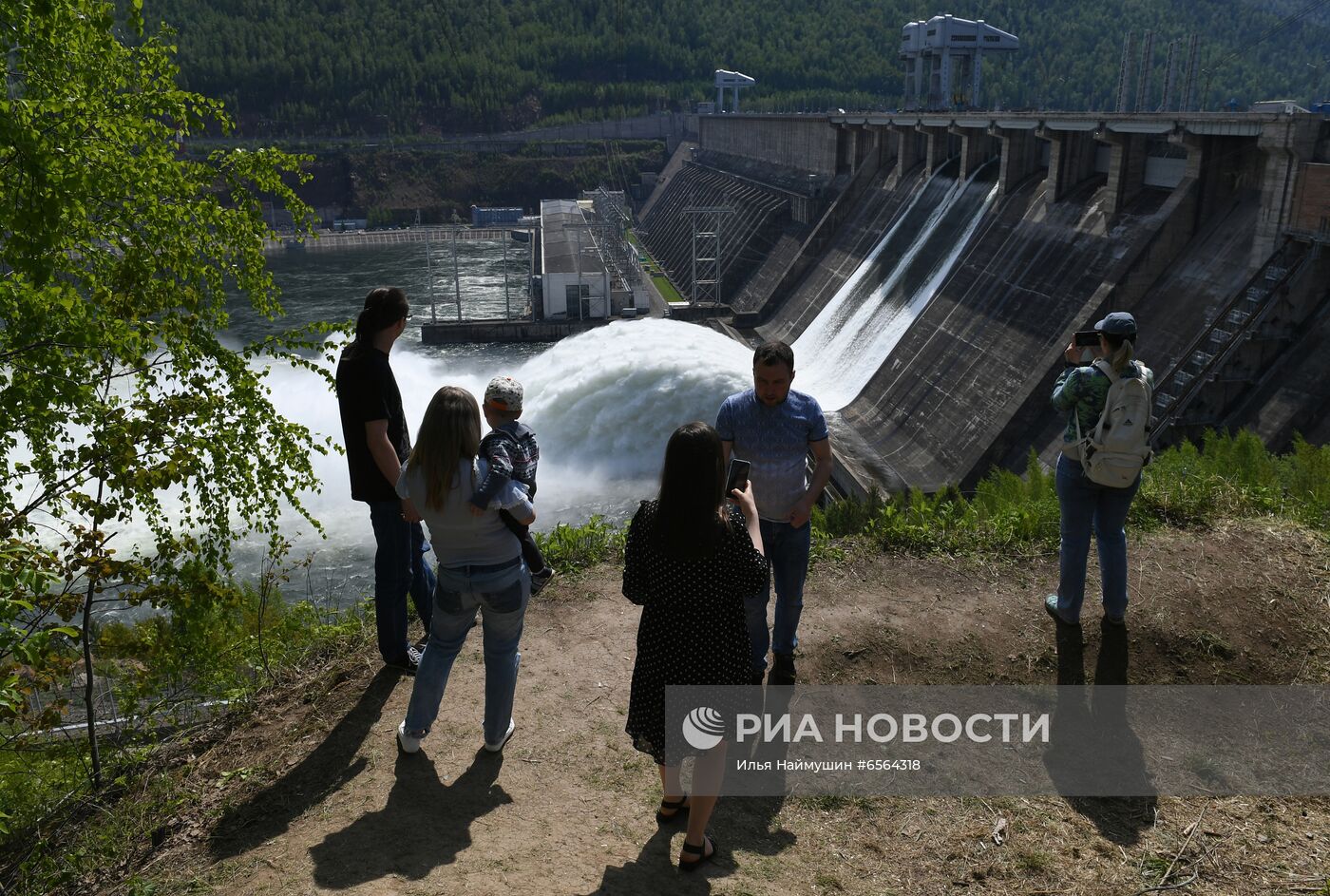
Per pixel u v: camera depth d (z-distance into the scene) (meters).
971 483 39.88
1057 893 5.83
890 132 76.44
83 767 8.91
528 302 95.75
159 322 11.30
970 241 54.16
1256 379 32.44
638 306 87.81
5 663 8.10
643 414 44.22
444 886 5.74
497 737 7.00
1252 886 5.84
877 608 8.89
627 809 6.52
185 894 5.91
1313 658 8.07
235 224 11.54
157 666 9.79
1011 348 43.59
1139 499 10.63
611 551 10.09
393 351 80.25
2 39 9.64
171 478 9.90
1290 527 10.12
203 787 7.17
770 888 5.79
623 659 8.23
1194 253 38.44
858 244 71.44
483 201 177.62
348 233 147.00
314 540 36.91
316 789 6.83
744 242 93.19
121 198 10.74
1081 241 43.94
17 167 8.85
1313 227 31.89
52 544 28.75
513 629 6.81
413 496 6.43
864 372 55.44
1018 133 52.31
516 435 6.71
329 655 8.88
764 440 7.28
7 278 9.73
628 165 186.62
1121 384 7.73
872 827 6.41
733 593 5.66
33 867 7.00
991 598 9.05
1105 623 8.49
